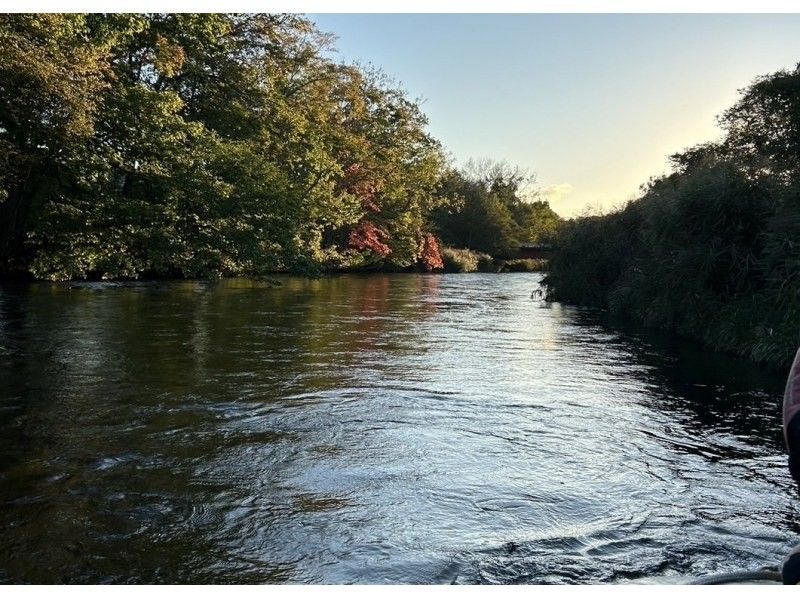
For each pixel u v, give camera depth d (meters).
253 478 4.40
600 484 4.43
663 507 4.06
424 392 7.06
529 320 15.10
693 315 12.18
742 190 12.27
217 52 25.73
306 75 33.69
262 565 3.23
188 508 3.89
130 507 3.89
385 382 7.53
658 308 13.55
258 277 24.66
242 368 8.20
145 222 21.92
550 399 6.90
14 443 5.06
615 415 6.29
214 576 3.11
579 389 7.45
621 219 19.34
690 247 12.66
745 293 11.64
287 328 12.40
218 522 3.71
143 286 22.38
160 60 21.52
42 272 22.61
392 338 11.35
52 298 17.12
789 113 20.48
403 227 46.66
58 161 20.62
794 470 1.42
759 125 22.02
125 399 6.48
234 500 4.02
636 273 16.45
